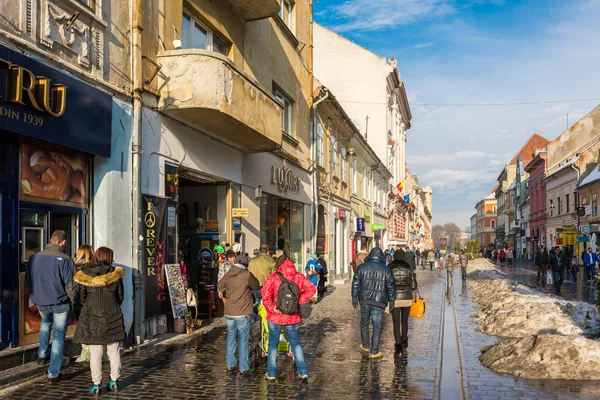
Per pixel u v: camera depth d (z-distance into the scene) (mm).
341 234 27172
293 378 7223
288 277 7270
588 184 40281
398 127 51406
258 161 15445
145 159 9758
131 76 9461
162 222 10234
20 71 6613
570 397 6352
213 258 13109
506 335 10586
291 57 18391
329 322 12320
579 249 41562
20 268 7227
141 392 6461
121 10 9219
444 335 10539
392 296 8609
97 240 8695
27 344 7285
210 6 12219
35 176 7531
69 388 6555
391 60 41031
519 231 71688
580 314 11359
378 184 39188
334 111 23969
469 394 6445
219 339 9844
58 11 7625
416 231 72125
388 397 6355
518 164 77375
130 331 9164
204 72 10117
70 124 7758
